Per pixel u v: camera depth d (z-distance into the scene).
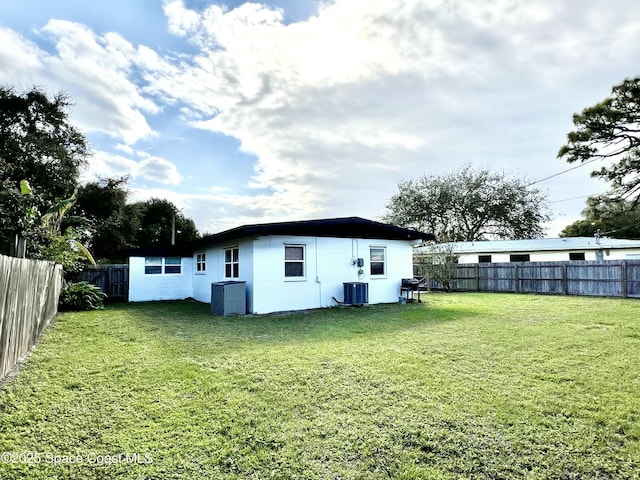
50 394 3.55
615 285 12.88
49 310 7.66
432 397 3.52
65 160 15.23
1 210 8.59
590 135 15.94
